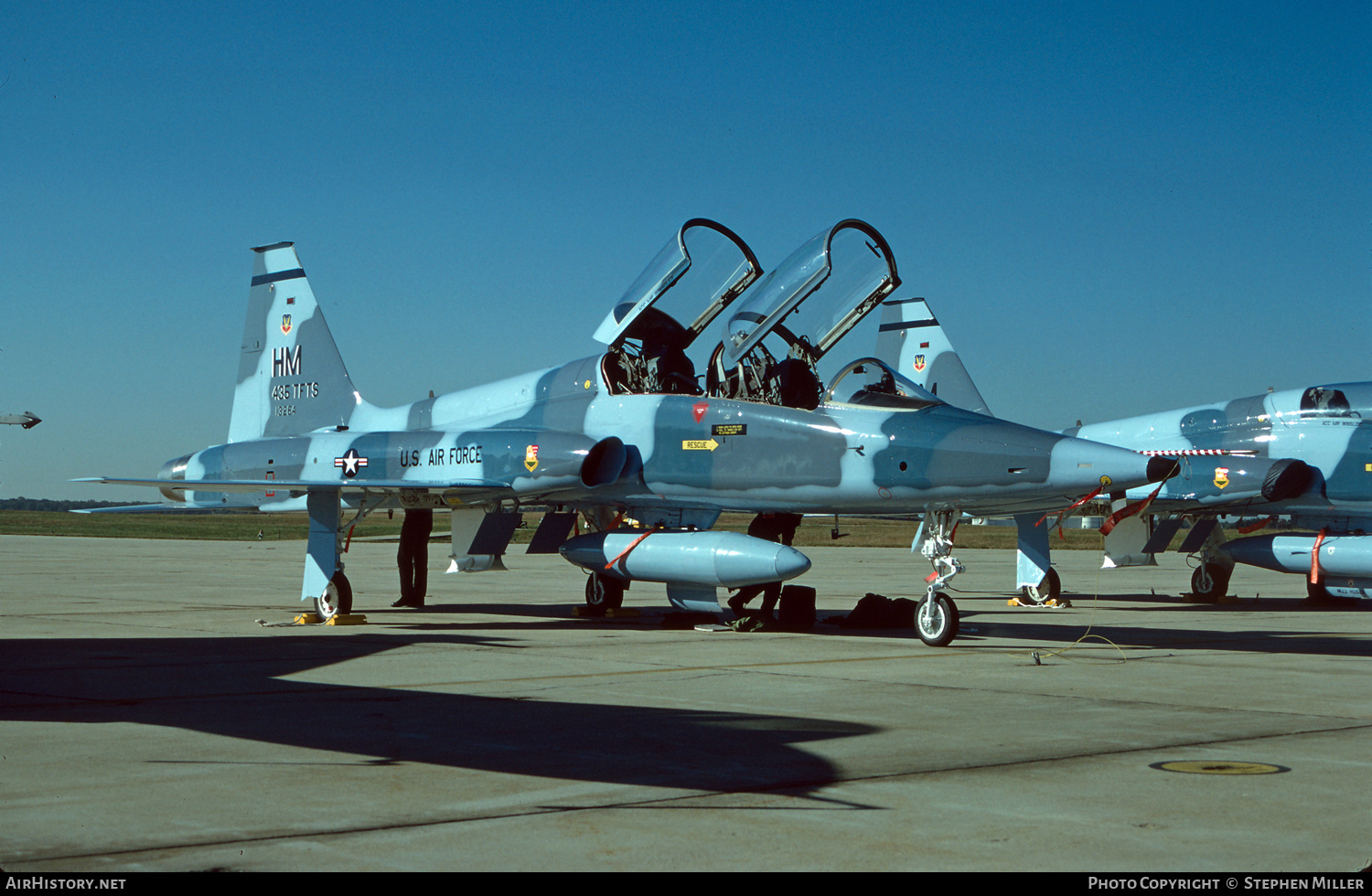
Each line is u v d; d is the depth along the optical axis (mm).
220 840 4129
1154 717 6852
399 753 5656
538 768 5316
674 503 12594
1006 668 9211
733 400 12234
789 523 12875
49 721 6613
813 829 4285
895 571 27875
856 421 11359
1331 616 15211
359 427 15977
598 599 14297
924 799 4758
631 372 13164
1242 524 17797
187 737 6109
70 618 14062
